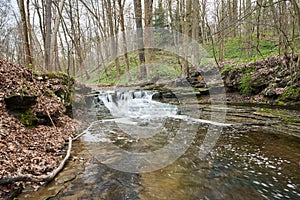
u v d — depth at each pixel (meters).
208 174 3.29
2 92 4.71
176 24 12.63
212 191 2.84
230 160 3.78
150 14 10.16
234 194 2.78
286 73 8.24
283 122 5.85
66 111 6.73
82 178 3.13
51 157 3.75
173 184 3.01
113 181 3.06
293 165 3.50
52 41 10.43
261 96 8.90
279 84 8.29
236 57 14.66
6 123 4.13
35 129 4.79
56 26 10.43
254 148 4.27
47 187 2.84
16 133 4.07
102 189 2.84
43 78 6.99
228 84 10.63
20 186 2.69
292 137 4.75
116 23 14.44
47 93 6.36
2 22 15.18
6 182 2.57
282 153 3.98
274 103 8.03
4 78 5.20
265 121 6.08
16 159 3.18
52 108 5.86
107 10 15.39
